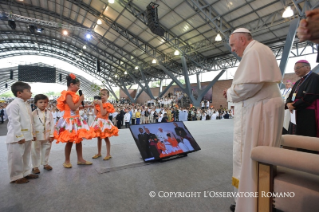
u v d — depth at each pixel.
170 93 25.00
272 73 1.22
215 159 2.90
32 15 17.73
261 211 1.13
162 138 2.99
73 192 1.82
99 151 2.97
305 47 11.87
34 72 22.08
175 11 10.78
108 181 2.08
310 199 0.96
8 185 1.96
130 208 1.55
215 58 16.28
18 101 2.05
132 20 13.29
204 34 12.43
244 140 1.32
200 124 7.71
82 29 17.17
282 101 1.30
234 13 9.58
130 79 30.64
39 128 2.30
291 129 2.53
